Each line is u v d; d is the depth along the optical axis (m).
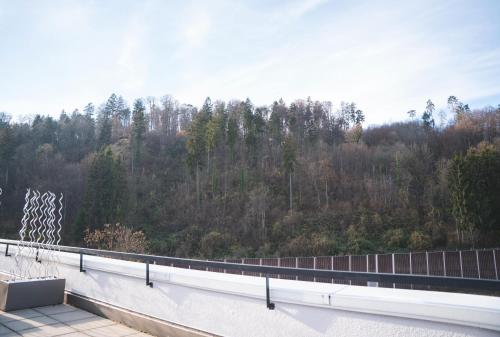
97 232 22.53
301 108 88.12
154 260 4.66
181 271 4.43
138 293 4.90
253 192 58.97
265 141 78.62
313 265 29.88
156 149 84.94
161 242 49.12
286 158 62.62
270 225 52.50
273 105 88.50
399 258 28.11
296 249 44.41
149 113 102.44
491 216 42.22
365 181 63.72
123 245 20.97
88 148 83.38
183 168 74.88
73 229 46.66
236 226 53.16
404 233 47.72
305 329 3.16
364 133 89.12
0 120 79.56
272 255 44.97
